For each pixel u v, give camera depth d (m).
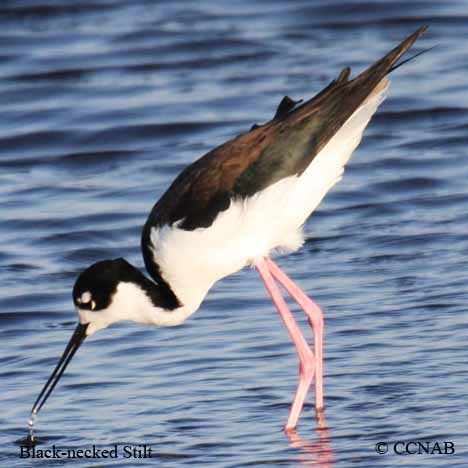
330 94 10.91
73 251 15.44
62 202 16.86
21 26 22.70
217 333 12.69
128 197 16.92
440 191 16.52
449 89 19.55
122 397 11.30
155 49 21.61
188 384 11.48
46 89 20.50
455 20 21.94
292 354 12.05
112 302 10.98
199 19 22.66
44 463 10.10
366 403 10.83
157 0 23.47
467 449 9.84
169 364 11.97
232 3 23.25
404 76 20.12
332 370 11.55
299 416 10.80
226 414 10.84
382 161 17.47
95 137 19.02
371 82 10.84
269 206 10.80
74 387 11.59
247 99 19.67
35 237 15.85
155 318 11.09
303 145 10.77
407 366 11.44
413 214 15.88
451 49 20.97
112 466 10.00
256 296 13.62
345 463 9.80
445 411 10.50
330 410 10.79
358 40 21.53
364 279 13.80
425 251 14.57
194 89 20.25
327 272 14.12
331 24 22.16
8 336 13.11
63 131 19.19
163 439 10.41
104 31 22.28
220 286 13.91
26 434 10.66
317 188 10.95
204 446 10.25
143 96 20.11
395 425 10.35
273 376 11.57
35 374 11.98
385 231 15.31
